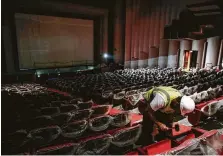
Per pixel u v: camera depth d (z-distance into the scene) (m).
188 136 2.98
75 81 10.59
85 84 8.81
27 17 15.40
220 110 4.18
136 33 18.94
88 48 19.80
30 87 10.05
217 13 13.28
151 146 2.44
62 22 17.52
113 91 6.11
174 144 2.58
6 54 14.55
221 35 13.17
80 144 2.22
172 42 16.34
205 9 13.87
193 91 5.49
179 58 16.30
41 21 16.23
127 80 9.62
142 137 2.83
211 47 13.90
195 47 14.92
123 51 20.28
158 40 17.45
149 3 17.50
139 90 5.73
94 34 20.06
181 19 15.46
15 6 14.38
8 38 14.44
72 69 18.50
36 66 16.67
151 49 18.16
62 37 17.80
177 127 2.90
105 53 20.42
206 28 14.00
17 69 15.48
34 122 3.27
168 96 2.48
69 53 18.56
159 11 16.95
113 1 18.70
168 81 7.64
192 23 14.75
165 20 16.64
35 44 16.27
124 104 4.90
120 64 20.22
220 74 9.16
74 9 16.95
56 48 17.61
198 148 2.22
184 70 14.28
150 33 18.00
